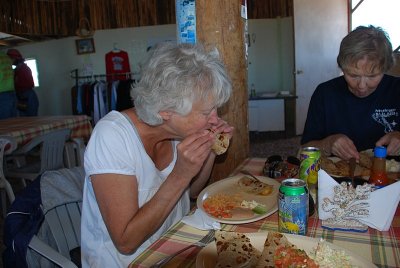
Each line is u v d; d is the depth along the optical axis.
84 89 5.54
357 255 0.68
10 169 2.98
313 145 1.42
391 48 1.21
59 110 6.16
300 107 5.63
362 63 1.20
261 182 1.17
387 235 0.82
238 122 1.57
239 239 0.72
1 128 3.10
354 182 0.97
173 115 0.85
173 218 1.07
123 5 5.72
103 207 0.86
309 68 5.51
